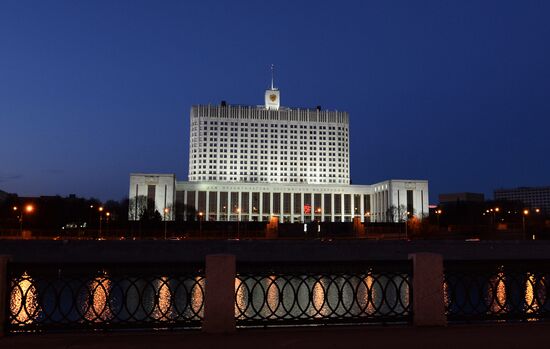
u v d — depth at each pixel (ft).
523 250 280.10
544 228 453.58
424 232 449.48
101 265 38.91
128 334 38.27
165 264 39.78
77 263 38.75
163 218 655.35
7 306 38.45
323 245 268.21
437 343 35.73
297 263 40.93
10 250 252.83
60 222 506.89
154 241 263.08
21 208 498.69
